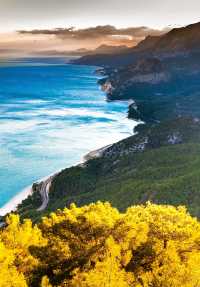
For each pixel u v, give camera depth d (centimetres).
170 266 2627
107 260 2495
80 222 2981
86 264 2625
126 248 2733
